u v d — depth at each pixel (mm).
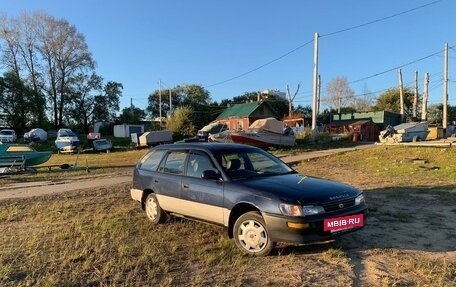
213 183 6527
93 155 37344
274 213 5574
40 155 22406
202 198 6648
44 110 67250
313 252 5914
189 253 6035
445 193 10078
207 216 6621
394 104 70000
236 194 6098
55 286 4883
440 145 19922
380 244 6246
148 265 5539
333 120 56781
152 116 83938
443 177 12602
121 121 74688
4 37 65875
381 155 19641
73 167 22578
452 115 68750
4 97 62781
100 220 8219
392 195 10109
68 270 5426
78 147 42812
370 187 11477
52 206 10062
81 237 6977
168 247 6336
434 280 4801
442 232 6809
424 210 8430
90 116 75000
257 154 7262
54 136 63312
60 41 68375
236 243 6059
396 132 29984
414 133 29938
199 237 6863
